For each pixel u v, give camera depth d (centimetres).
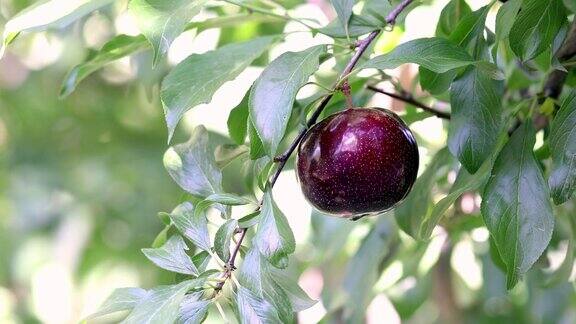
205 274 64
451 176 93
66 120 160
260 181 67
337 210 68
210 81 69
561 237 94
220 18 82
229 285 65
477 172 72
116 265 164
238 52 73
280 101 62
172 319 61
